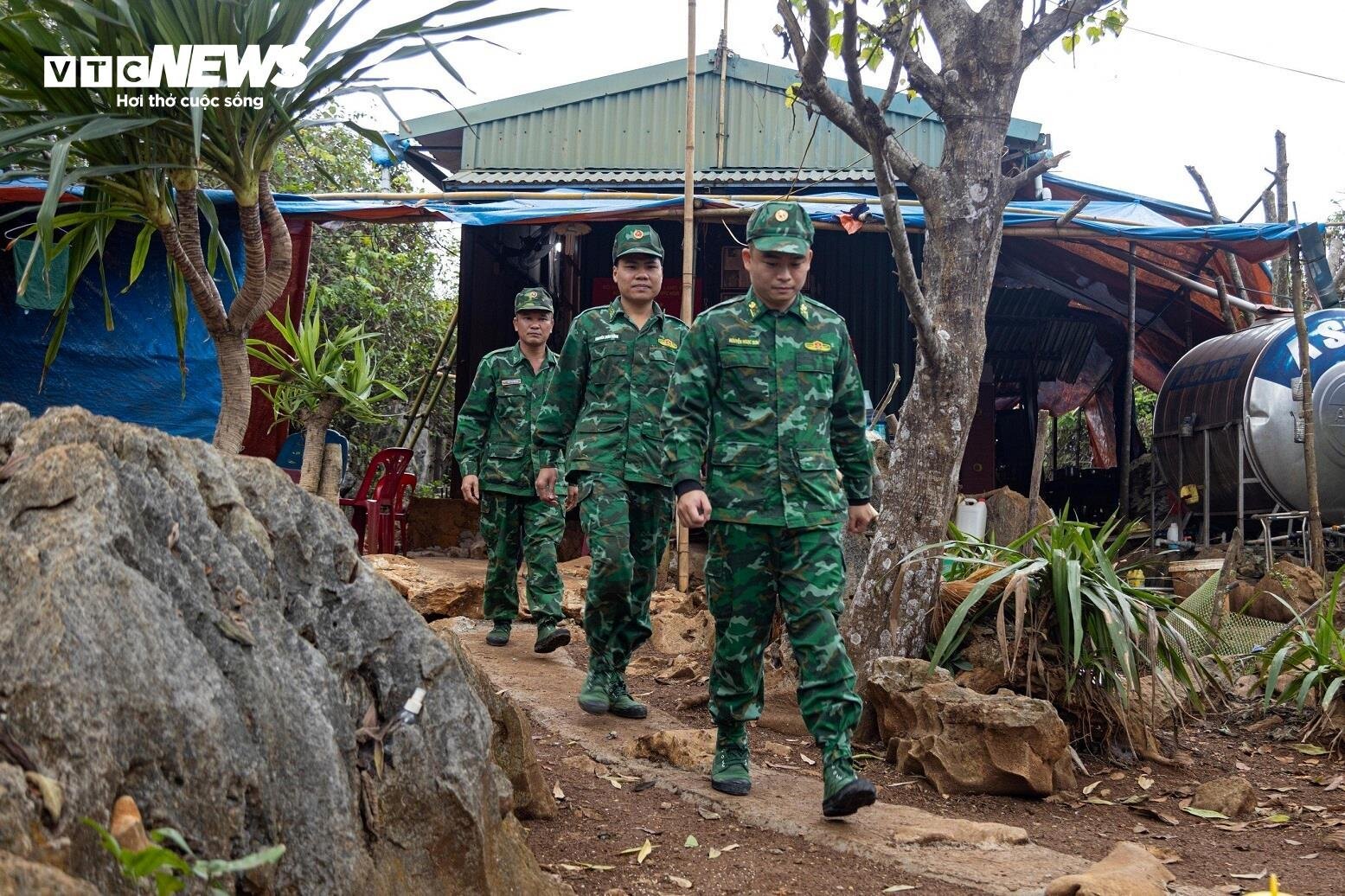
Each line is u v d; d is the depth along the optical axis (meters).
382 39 3.13
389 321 14.05
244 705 1.83
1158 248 9.98
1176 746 4.59
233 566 1.99
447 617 6.87
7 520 1.69
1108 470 13.10
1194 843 3.54
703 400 3.68
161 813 1.59
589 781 3.86
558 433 5.05
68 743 1.48
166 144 3.26
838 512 3.64
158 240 7.61
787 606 3.59
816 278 11.63
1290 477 8.69
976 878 3.02
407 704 2.25
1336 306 9.68
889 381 11.44
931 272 5.03
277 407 7.16
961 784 3.95
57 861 1.37
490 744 2.42
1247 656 5.65
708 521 3.70
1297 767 4.42
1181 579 7.60
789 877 3.03
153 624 1.67
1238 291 10.80
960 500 7.81
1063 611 4.42
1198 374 9.75
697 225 11.34
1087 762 4.39
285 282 3.53
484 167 12.02
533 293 6.02
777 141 11.88
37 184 6.33
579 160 12.03
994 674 4.57
